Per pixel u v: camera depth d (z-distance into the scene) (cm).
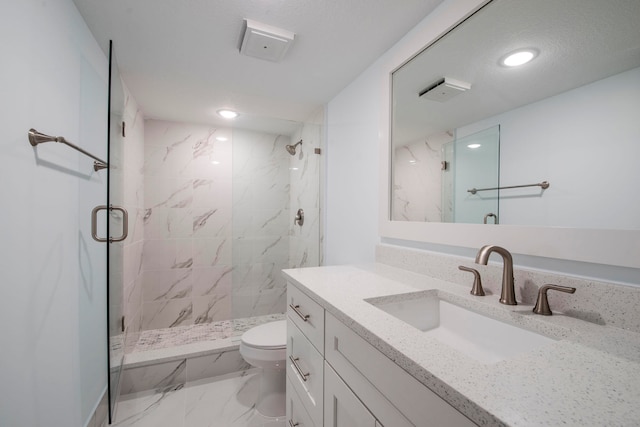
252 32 135
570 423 36
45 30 103
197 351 201
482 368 50
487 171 101
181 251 268
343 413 79
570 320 73
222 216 282
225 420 160
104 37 144
